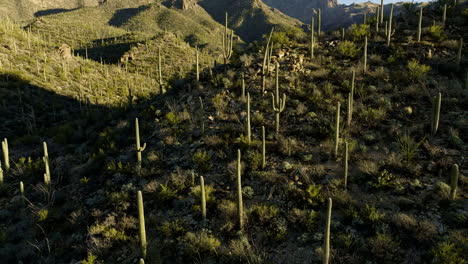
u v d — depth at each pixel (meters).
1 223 12.16
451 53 17.84
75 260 9.40
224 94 17.77
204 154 12.98
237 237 9.10
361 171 10.89
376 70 17.14
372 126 13.41
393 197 9.48
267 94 17.02
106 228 10.31
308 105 15.66
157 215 10.71
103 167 14.48
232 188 11.43
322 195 10.06
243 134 14.38
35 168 16.17
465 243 7.21
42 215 11.62
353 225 8.71
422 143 11.52
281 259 8.17
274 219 9.45
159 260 8.65
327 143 12.62
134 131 17.33
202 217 9.99
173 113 17.47
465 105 13.38
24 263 9.67
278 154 12.70
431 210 8.61
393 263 7.25
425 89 14.95
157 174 12.97
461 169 9.95
